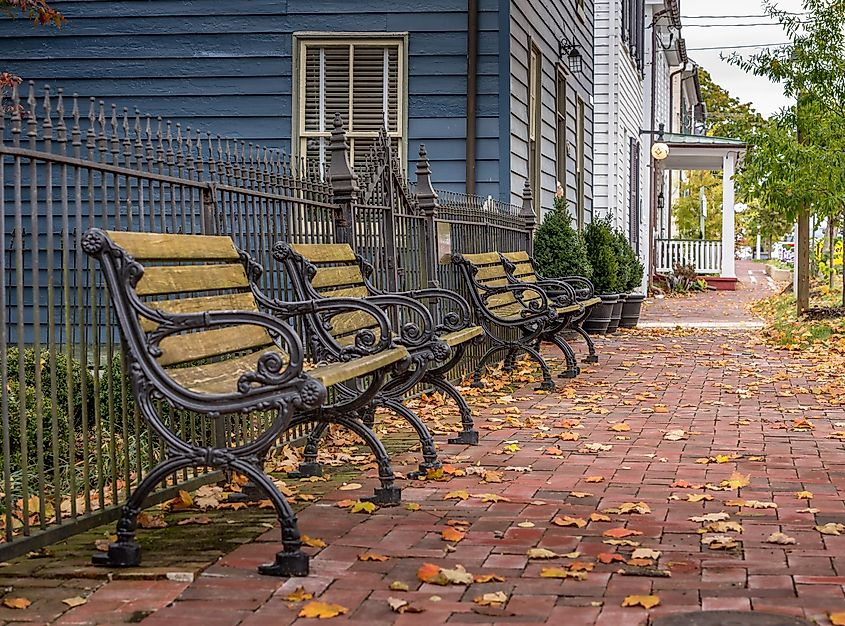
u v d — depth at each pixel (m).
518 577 4.35
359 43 13.88
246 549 4.72
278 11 13.84
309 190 7.28
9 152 4.38
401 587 4.19
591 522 5.22
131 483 5.95
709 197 60.97
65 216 4.76
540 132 16.22
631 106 29.39
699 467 6.61
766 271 51.59
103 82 13.87
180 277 5.04
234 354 6.26
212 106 13.92
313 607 3.93
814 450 7.20
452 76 13.84
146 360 4.53
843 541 4.85
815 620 3.80
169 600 4.07
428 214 9.71
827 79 17.52
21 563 4.51
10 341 10.82
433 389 9.83
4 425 4.50
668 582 4.26
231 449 4.49
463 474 6.34
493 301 10.68
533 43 15.73
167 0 13.83
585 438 7.70
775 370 12.05
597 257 16.91
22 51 13.85
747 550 4.70
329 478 6.29
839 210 18.38
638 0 31.20
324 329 5.93
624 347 14.78
